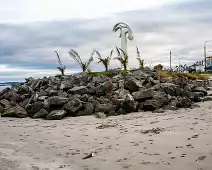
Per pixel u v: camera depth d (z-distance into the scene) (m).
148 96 14.68
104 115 13.24
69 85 17.94
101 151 7.34
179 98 15.38
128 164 6.17
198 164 5.74
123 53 28.81
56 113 13.64
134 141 7.96
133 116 12.89
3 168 6.48
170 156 6.37
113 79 19.05
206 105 14.49
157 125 10.02
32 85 20.55
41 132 10.56
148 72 22.14
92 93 16.38
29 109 15.31
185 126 9.28
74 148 7.93
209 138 7.42
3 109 16.53
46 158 7.19
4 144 8.88
